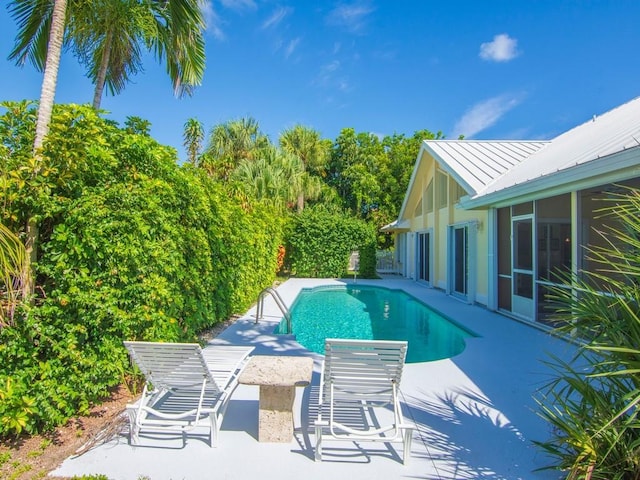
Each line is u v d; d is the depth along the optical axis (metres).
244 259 10.62
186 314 6.39
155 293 4.80
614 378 2.81
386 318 12.02
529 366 6.10
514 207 10.18
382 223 35.16
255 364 4.38
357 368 3.72
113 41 8.03
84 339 4.01
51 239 3.78
